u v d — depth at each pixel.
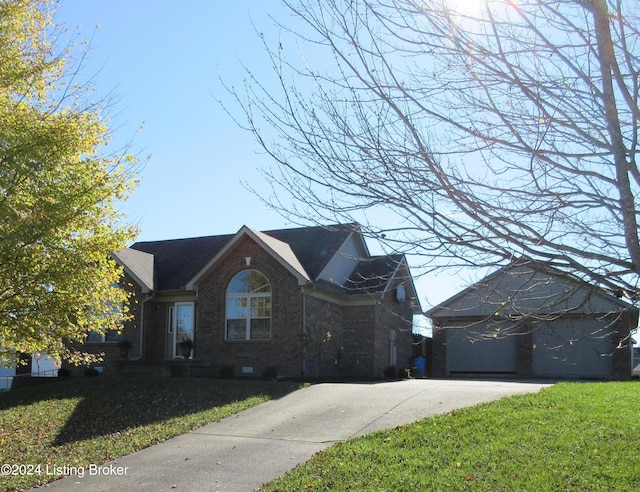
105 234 12.80
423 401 13.54
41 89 12.58
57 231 11.84
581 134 4.66
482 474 8.24
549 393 13.33
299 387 16.72
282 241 25.39
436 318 25.86
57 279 11.78
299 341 21.23
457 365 26.42
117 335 24.58
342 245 24.12
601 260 4.50
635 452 8.56
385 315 25.00
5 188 11.20
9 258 11.27
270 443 11.16
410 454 9.41
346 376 23.62
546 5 4.68
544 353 25.22
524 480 7.87
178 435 12.16
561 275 4.61
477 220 4.52
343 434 11.37
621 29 4.66
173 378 18.39
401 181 4.68
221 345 22.50
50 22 13.09
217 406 14.48
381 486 8.20
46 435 12.97
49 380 23.92
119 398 15.70
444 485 7.98
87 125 12.57
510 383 18.06
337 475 8.84
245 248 22.75
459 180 4.55
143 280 24.14
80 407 15.18
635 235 4.44
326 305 23.05
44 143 11.55
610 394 12.92
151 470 9.96
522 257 4.57
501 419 10.80
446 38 4.81
